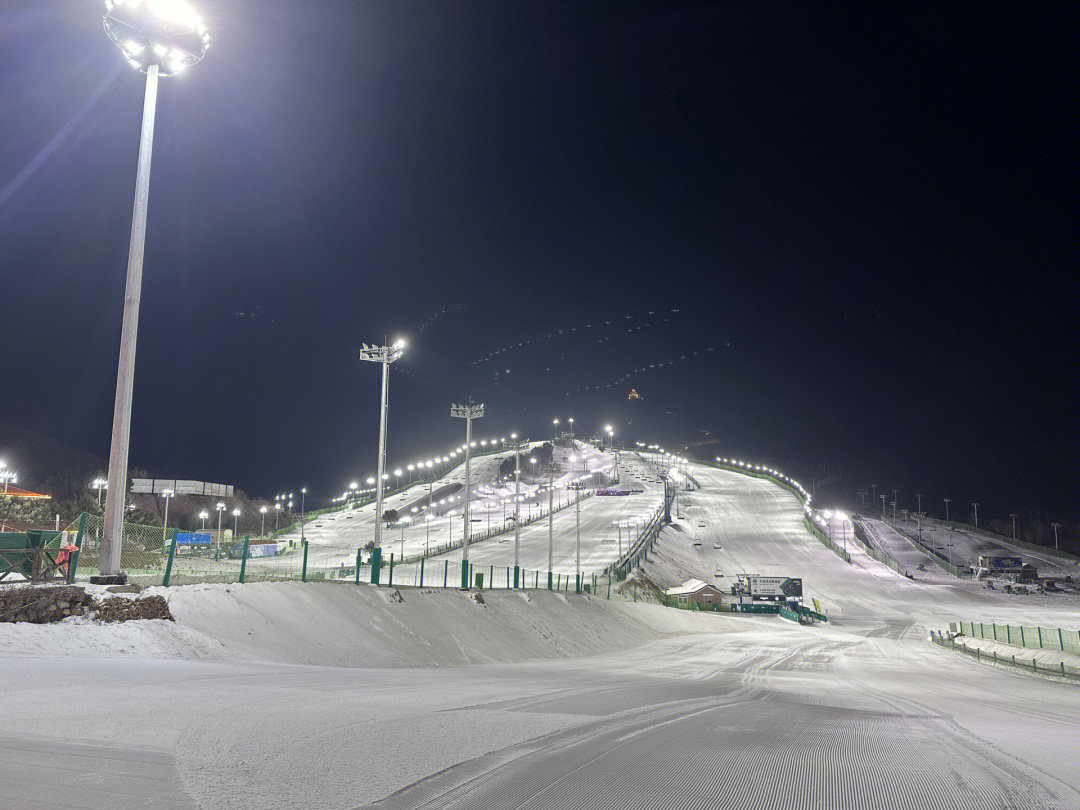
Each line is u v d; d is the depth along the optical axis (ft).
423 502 563.89
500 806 22.21
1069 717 57.31
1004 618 276.62
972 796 25.71
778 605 285.84
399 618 95.96
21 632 54.49
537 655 113.19
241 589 77.71
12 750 24.52
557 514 478.59
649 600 270.46
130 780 22.02
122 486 65.87
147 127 68.23
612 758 29.50
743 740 35.76
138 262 66.33
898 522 588.09
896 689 81.66
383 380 123.65
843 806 23.71
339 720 33.68
